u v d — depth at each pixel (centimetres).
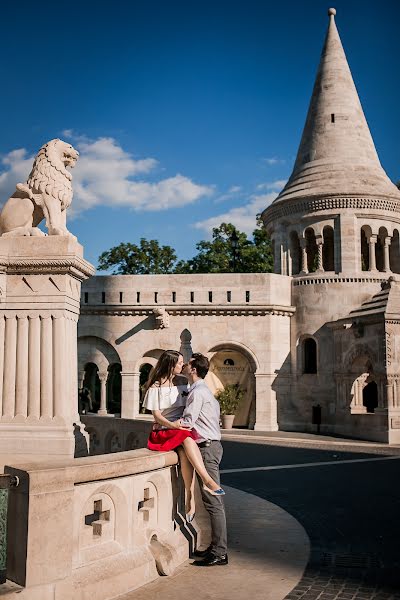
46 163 1123
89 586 543
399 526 980
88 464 553
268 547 816
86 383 4084
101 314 3516
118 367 4872
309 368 3509
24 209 1109
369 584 672
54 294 1055
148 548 649
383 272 3503
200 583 642
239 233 5659
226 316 3462
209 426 725
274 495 1273
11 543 508
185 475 714
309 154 3794
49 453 1013
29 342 1052
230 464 1845
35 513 502
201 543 768
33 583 498
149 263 5944
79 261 1072
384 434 2716
